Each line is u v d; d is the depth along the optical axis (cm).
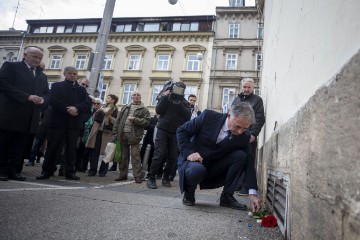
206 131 277
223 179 289
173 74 2342
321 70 134
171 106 430
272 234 189
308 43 168
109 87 2464
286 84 249
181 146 279
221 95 2220
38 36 2777
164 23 2511
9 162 353
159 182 512
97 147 521
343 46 106
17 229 151
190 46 2339
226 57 2273
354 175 82
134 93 483
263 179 371
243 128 233
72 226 167
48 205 213
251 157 276
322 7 141
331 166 101
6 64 344
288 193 180
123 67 2469
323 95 118
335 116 101
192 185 265
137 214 214
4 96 341
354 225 80
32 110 354
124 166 480
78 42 2700
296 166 161
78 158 566
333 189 97
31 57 362
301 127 154
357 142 82
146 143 662
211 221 214
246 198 375
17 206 200
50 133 403
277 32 373
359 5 93
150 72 2400
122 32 2502
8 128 336
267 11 668
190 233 176
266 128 443
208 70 2275
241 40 2262
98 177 507
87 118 507
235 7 2316
